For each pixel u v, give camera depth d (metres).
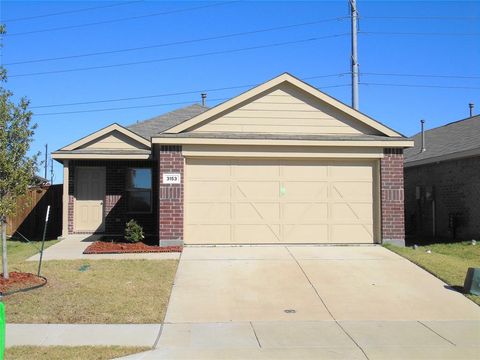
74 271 11.41
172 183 14.25
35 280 10.47
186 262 12.50
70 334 7.92
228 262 12.53
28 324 8.35
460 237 17.72
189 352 7.19
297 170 14.84
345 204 14.89
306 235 14.73
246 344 7.59
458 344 7.72
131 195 18.53
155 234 18.17
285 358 7.00
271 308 9.48
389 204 14.75
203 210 14.52
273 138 14.38
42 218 20.42
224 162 14.66
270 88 14.94
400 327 8.56
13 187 10.15
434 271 11.86
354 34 23.02
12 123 10.14
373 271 11.94
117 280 10.79
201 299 9.90
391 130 15.03
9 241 19.02
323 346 7.55
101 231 18.36
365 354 7.21
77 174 18.48
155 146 15.12
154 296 9.91
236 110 14.94
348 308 9.56
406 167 21.27
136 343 7.56
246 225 14.60
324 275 11.55
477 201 16.89
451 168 18.55
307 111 15.06
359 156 14.73
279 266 12.22
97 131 18.00
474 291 10.42
